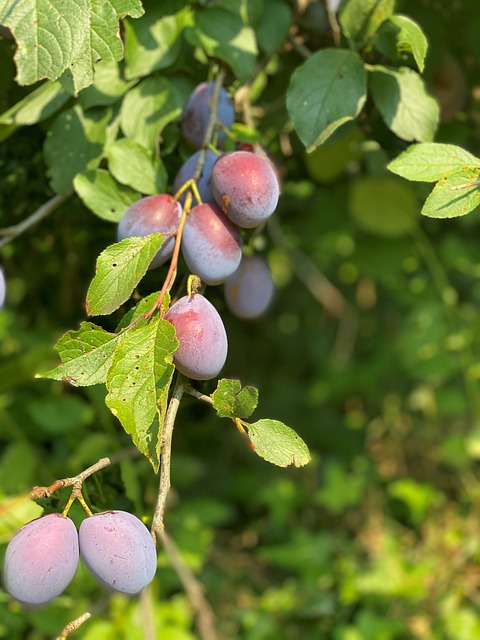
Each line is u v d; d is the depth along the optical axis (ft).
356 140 2.02
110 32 1.20
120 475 1.61
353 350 3.44
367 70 1.56
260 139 1.62
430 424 3.19
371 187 2.57
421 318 2.92
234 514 3.15
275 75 1.90
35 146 1.74
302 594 2.62
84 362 1.14
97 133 1.59
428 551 2.72
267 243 2.57
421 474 3.15
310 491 3.12
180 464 2.77
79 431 2.55
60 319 2.43
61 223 1.94
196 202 1.36
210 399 1.16
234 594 2.68
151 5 1.57
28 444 2.51
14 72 1.64
